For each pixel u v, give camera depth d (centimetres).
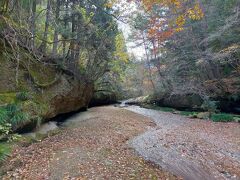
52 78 1404
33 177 649
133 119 1755
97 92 2772
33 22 1134
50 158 792
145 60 3148
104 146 977
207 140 1166
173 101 2556
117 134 1215
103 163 779
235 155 949
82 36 1588
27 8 1221
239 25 1858
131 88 4109
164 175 725
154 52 2683
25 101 1080
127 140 1141
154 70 2972
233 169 795
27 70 1201
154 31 1352
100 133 1204
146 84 3531
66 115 1653
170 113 2283
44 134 1105
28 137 987
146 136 1242
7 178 636
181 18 951
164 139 1173
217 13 2075
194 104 2297
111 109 2298
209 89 2138
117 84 3531
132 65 3638
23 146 886
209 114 1952
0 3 983
